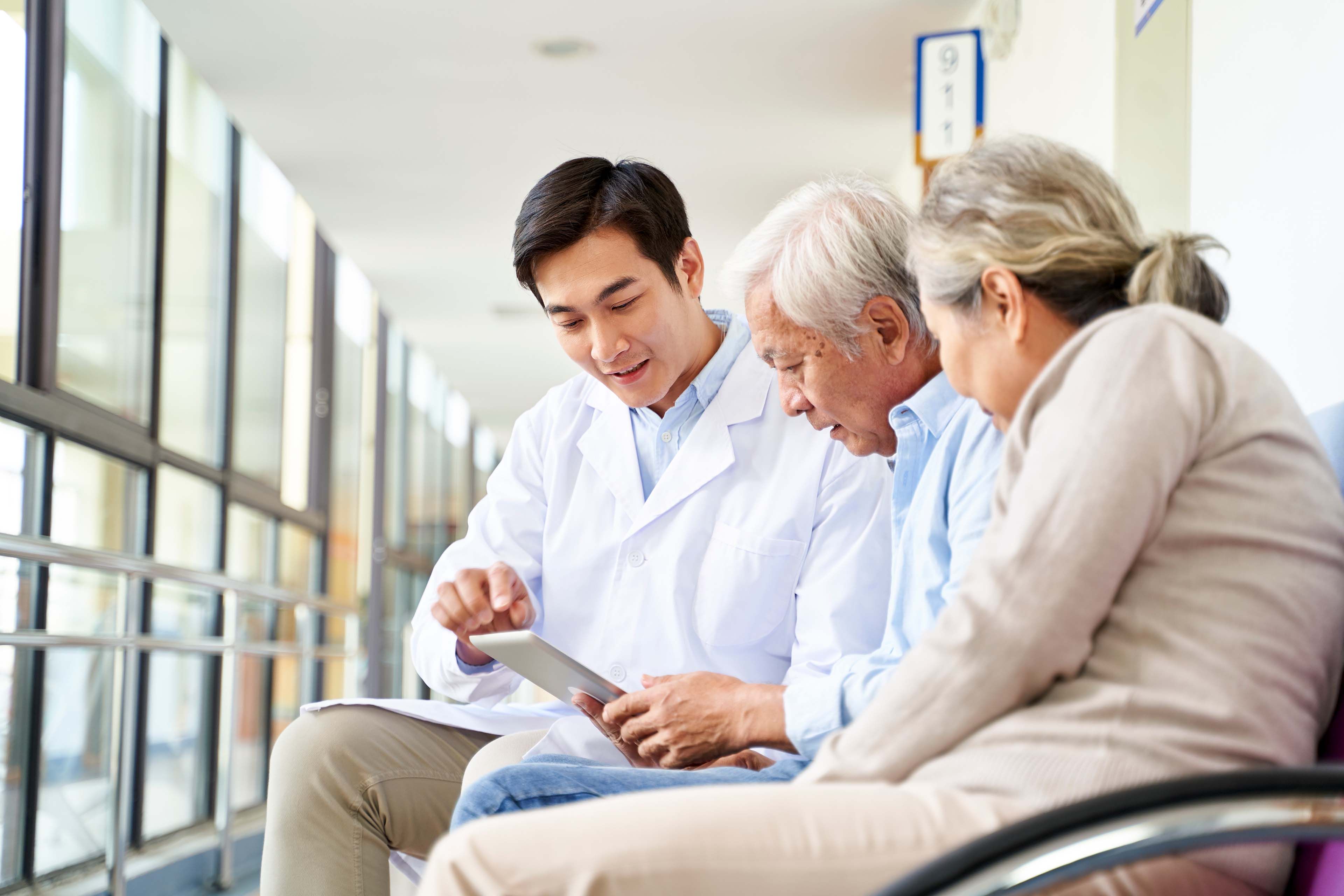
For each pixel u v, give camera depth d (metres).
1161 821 0.74
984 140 1.20
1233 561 0.96
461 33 4.21
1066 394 1.00
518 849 0.89
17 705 3.32
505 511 2.01
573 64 4.43
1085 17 2.73
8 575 3.44
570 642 1.90
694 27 4.14
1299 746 0.93
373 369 8.45
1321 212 1.57
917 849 0.89
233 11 4.09
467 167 5.43
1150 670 0.93
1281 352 1.70
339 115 4.91
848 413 1.57
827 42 4.22
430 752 1.78
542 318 8.05
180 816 4.80
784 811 0.91
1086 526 0.94
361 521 8.20
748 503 1.83
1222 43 1.93
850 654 1.70
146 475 4.57
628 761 1.63
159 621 4.63
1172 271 1.09
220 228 5.48
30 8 3.65
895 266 1.49
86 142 4.09
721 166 5.34
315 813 1.73
